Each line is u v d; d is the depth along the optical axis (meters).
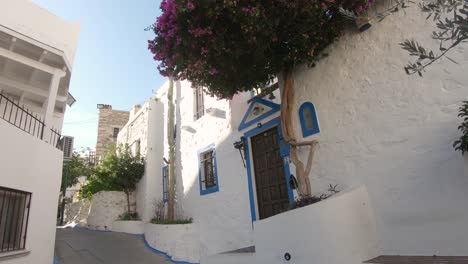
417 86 3.95
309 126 5.35
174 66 5.11
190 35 4.45
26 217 5.67
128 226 12.14
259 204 6.71
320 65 5.30
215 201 8.10
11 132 5.25
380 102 4.32
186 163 10.03
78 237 11.24
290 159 5.62
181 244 8.20
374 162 4.29
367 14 4.63
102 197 14.30
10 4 6.65
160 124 13.35
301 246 4.02
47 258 6.48
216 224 7.92
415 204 3.78
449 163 3.53
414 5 4.10
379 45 4.45
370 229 4.04
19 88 8.52
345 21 4.73
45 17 7.39
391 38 4.31
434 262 3.17
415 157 3.85
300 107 5.54
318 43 4.95
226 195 7.68
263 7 4.12
